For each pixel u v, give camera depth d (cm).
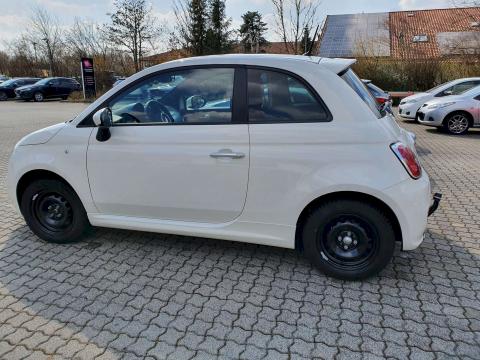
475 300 283
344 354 234
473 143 891
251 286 305
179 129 313
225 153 301
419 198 284
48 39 3656
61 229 373
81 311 276
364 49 2073
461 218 436
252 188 303
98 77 2872
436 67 1822
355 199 293
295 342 244
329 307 278
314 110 290
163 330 256
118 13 3100
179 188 320
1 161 766
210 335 251
